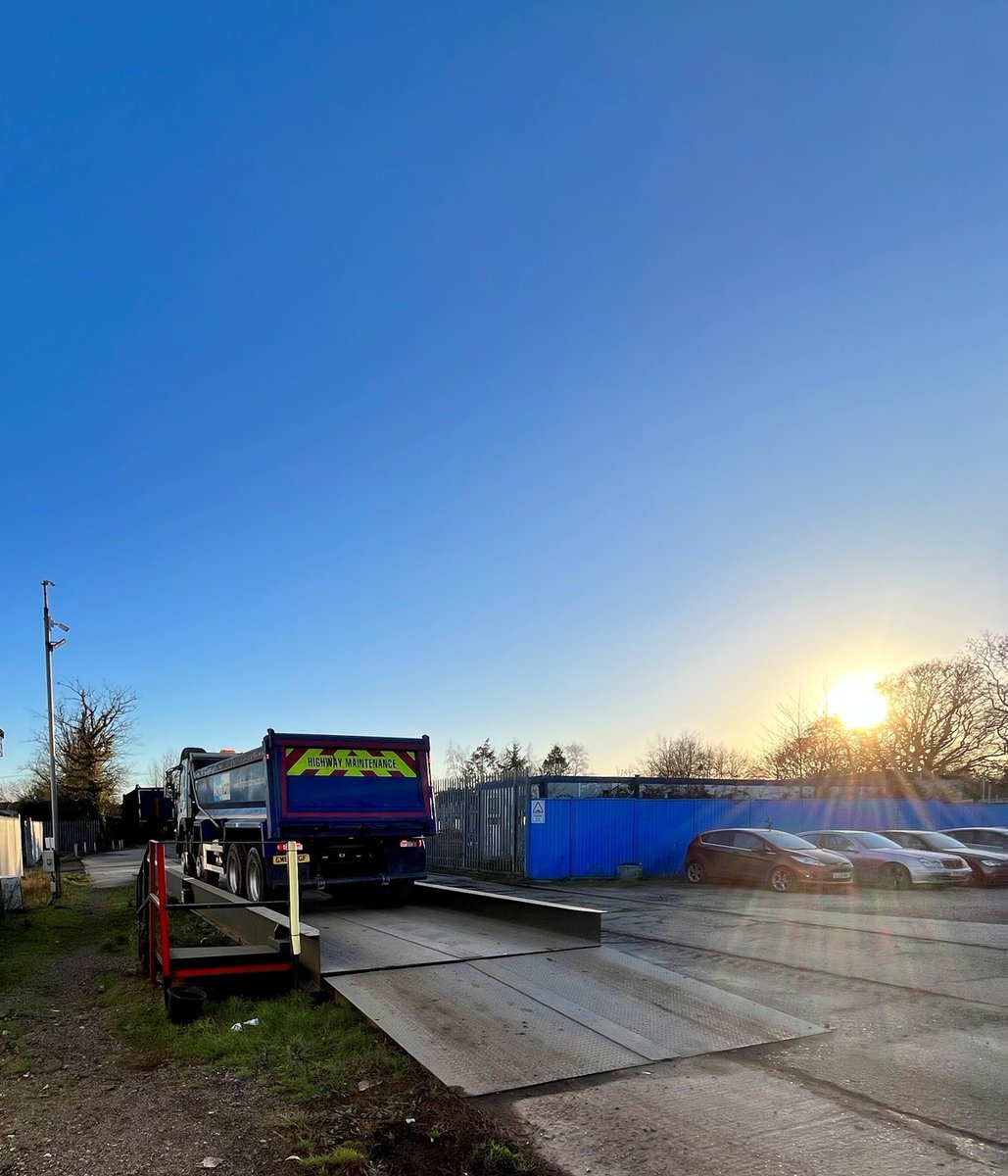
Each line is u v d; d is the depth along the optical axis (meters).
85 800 57.84
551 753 80.69
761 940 11.38
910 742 47.88
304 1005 7.28
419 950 8.84
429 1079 5.59
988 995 8.09
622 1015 6.91
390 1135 4.80
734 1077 5.73
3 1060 6.46
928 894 17.83
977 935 11.82
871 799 28.94
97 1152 4.75
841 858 18.69
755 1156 4.58
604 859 23.38
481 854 24.95
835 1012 7.41
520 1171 4.41
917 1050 6.35
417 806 12.95
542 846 22.67
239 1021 7.02
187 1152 4.72
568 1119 5.04
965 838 23.53
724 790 27.31
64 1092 5.75
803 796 28.44
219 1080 5.85
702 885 20.19
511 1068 5.76
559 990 7.50
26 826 35.09
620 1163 4.51
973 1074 5.82
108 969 10.35
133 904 17.89
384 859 12.74
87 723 62.00
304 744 12.34
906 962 9.71
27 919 15.06
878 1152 4.62
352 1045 6.27
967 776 46.03
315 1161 4.47
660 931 12.22
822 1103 5.29
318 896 14.41
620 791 25.61
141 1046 6.77
